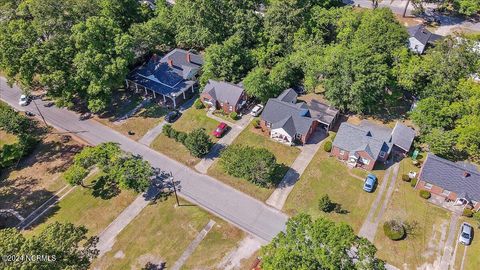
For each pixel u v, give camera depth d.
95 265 45.62
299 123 61.28
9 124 62.72
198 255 46.47
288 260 34.16
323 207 50.38
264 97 67.19
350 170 57.31
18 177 58.03
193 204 52.78
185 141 59.59
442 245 46.75
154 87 70.69
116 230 49.62
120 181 51.41
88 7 73.88
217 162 59.22
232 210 51.88
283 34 75.88
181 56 74.50
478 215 47.34
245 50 74.56
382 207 51.66
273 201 52.94
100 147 55.06
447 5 95.94
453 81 60.72
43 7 68.50
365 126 62.47
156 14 86.88
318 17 80.00
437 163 52.22
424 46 81.50
